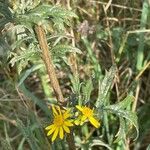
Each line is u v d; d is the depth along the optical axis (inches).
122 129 9.5
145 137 15.1
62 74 15.6
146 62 15.2
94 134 15.3
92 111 9.5
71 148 10.4
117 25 16.3
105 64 16.0
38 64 14.0
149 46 16.0
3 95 15.4
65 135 10.4
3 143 12.6
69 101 9.9
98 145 14.9
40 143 13.7
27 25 8.6
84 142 14.3
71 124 9.5
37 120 13.9
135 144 14.4
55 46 9.6
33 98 14.7
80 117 9.5
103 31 15.8
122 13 16.3
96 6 16.2
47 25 9.3
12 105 15.0
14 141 15.2
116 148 13.8
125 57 15.8
